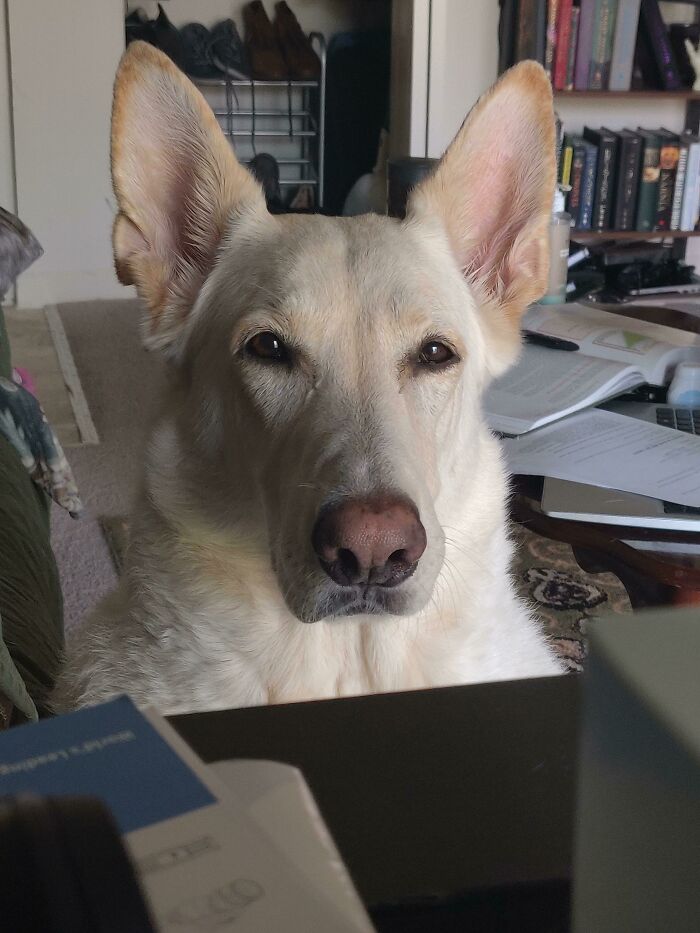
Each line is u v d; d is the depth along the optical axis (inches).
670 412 87.4
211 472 63.9
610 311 119.5
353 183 275.7
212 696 63.1
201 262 68.1
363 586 52.6
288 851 17.6
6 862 12.9
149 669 63.7
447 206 68.7
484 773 22.5
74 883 12.8
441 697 25.8
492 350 72.3
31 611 72.9
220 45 262.1
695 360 94.1
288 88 269.3
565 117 225.6
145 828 16.2
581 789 17.8
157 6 266.7
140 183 64.8
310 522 51.7
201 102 65.2
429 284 62.8
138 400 192.5
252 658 62.9
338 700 25.6
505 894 19.3
